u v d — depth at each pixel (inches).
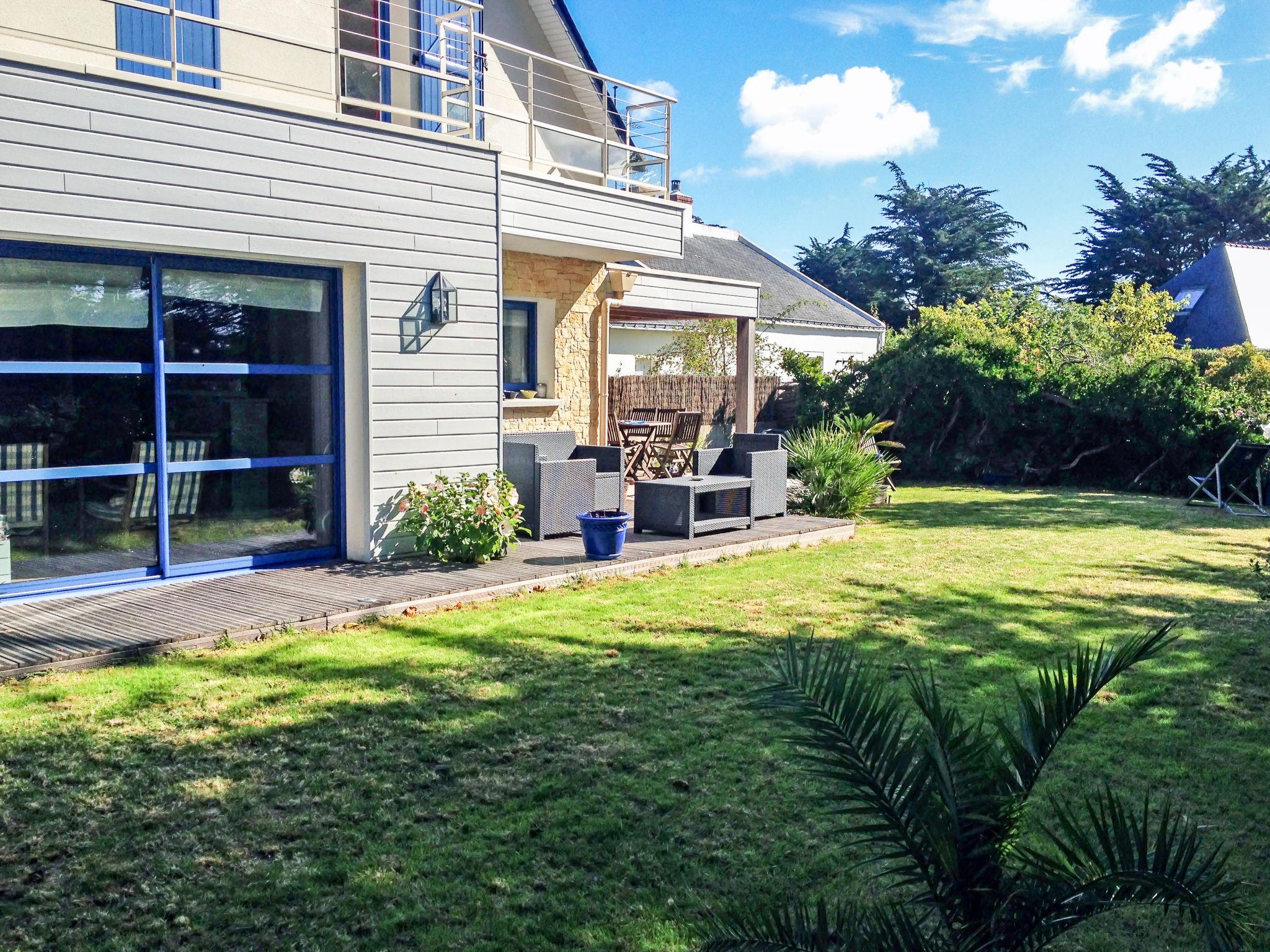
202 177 280.2
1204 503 589.6
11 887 132.7
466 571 322.0
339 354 331.0
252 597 279.0
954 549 412.5
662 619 278.7
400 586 296.7
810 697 109.4
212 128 281.6
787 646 118.8
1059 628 278.8
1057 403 677.9
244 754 177.5
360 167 315.9
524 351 510.6
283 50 391.9
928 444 732.0
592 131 561.6
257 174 291.4
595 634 261.4
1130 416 645.9
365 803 159.5
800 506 494.3
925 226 1943.9
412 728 191.5
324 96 335.6
